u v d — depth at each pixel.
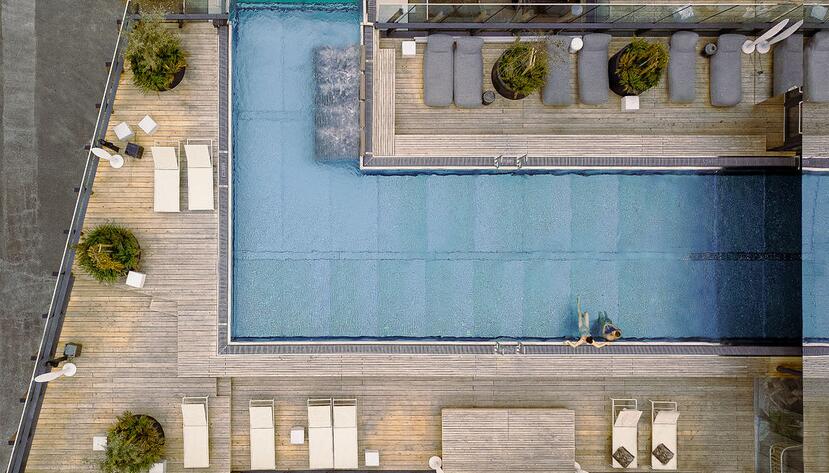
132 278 10.66
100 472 11.16
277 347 10.95
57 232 12.94
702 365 11.04
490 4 10.66
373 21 10.91
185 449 10.97
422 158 10.95
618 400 11.38
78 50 12.86
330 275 11.18
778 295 11.23
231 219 11.00
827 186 9.80
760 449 11.31
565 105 11.31
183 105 11.14
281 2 11.07
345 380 11.44
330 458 11.12
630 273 11.27
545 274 11.23
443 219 11.19
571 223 11.21
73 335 11.24
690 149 11.02
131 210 11.10
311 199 11.16
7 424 12.93
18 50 12.82
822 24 9.91
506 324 11.22
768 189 11.20
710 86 11.28
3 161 12.84
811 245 9.80
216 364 11.03
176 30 11.06
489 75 11.46
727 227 11.26
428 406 11.48
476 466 11.05
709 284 11.27
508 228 11.20
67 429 11.23
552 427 11.10
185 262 11.09
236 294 11.12
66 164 12.91
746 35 11.13
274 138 11.15
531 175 11.16
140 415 11.12
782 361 10.94
